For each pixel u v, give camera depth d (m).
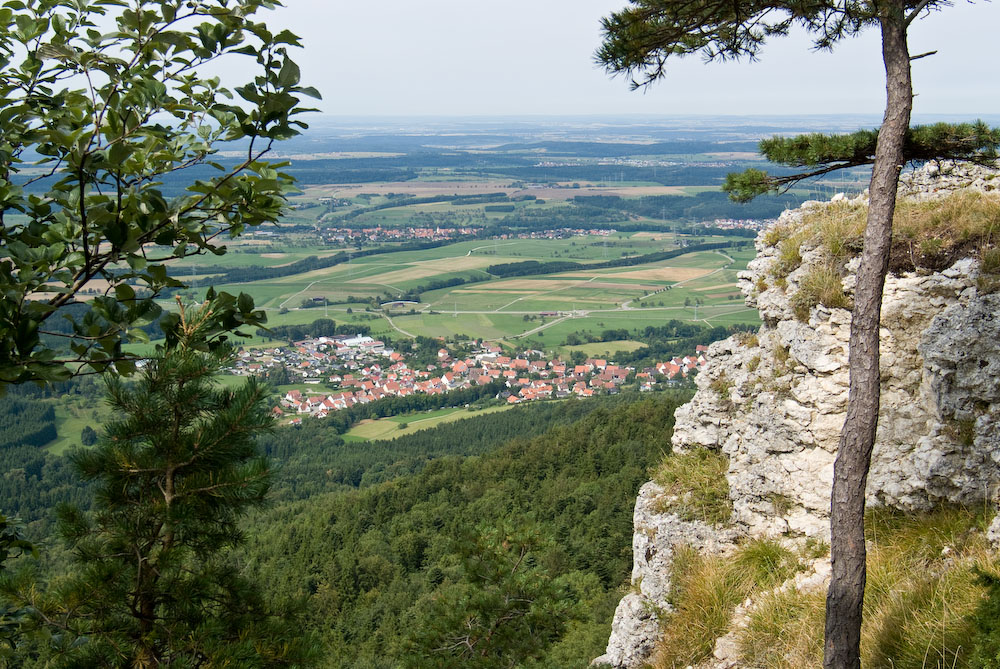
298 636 6.70
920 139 7.88
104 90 5.66
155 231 5.55
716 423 11.64
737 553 10.35
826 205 11.75
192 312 6.21
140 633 6.10
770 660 8.52
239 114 5.63
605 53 8.24
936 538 8.40
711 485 11.23
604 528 41.06
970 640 6.67
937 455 8.64
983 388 8.43
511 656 12.23
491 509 55.06
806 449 9.84
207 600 6.51
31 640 5.95
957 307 8.80
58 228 5.34
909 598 7.82
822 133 8.32
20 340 4.95
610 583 35.38
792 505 9.95
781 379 10.31
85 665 5.88
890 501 9.12
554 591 12.87
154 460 6.12
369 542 55.25
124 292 5.36
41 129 5.34
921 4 6.96
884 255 6.89
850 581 6.81
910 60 7.01
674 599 10.52
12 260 5.42
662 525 11.25
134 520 6.18
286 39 5.41
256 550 59.81
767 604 9.15
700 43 8.36
